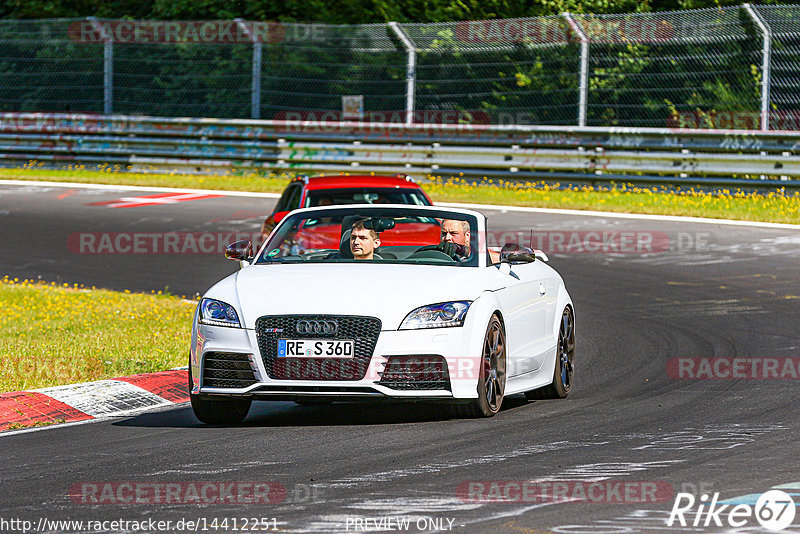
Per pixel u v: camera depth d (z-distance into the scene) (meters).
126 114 105.56
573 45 92.94
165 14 107.50
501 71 96.25
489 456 23.08
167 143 93.12
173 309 48.50
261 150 90.75
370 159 87.50
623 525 17.69
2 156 97.38
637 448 23.78
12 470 22.44
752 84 86.94
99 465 22.83
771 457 22.70
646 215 71.75
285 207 50.53
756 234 64.94
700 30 81.44
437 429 26.42
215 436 26.11
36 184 88.38
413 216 31.86
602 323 44.84
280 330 26.56
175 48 104.12
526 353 30.30
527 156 82.69
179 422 28.38
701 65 90.50
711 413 28.25
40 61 107.00
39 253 63.50
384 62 98.75
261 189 85.62
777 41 79.62
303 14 106.50
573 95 94.69
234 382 26.88
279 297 27.05
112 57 97.12
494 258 32.53
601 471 21.50
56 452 24.33
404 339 26.47
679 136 78.62
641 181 79.44
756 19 77.69
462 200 77.75
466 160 84.50
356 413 29.52
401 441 24.95
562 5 104.25
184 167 92.69
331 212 31.89
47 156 96.31
